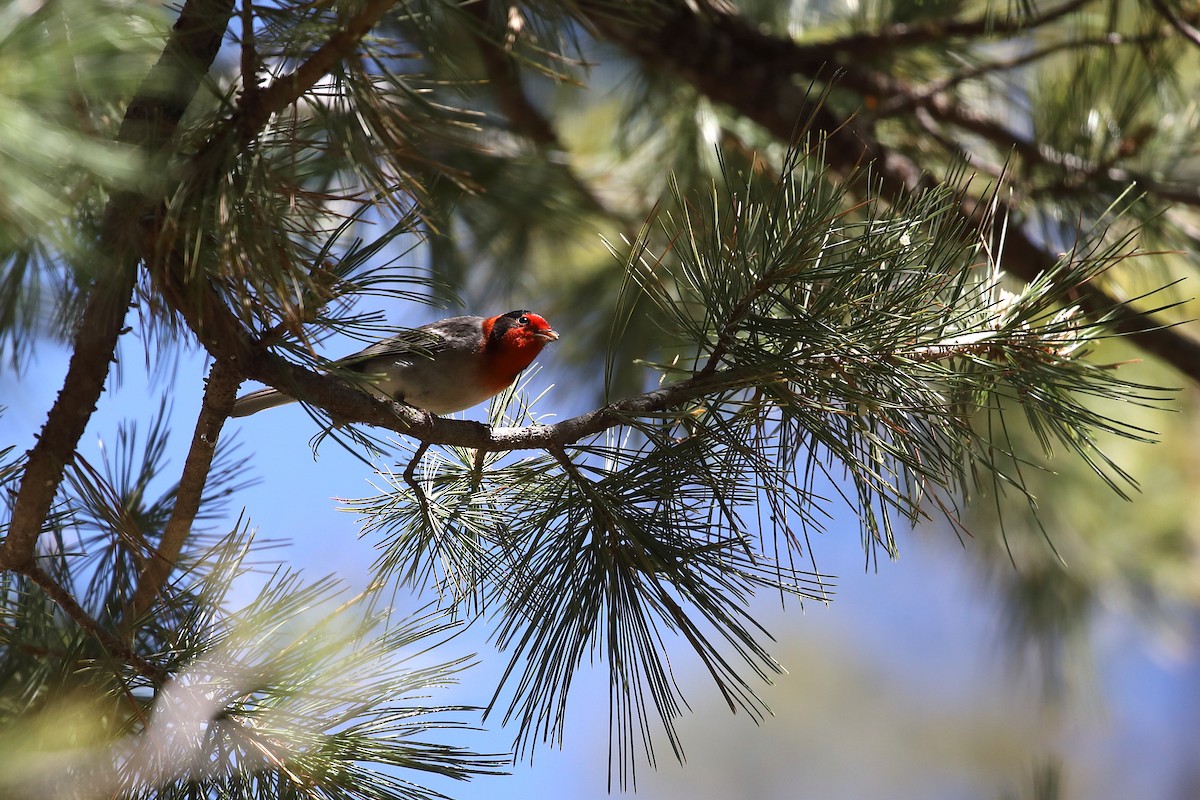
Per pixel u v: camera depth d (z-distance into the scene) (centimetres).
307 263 416
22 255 363
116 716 405
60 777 333
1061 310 470
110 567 548
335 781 402
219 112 381
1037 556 989
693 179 860
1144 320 754
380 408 467
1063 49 766
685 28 822
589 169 1027
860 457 469
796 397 447
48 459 422
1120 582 1016
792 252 439
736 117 903
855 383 448
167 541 501
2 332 385
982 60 858
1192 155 745
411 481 511
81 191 328
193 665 416
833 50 852
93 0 297
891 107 833
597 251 1036
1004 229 463
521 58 438
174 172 373
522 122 976
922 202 452
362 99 394
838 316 449
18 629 450
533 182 920
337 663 422
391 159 411
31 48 273
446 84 420
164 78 349
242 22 367
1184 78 838
